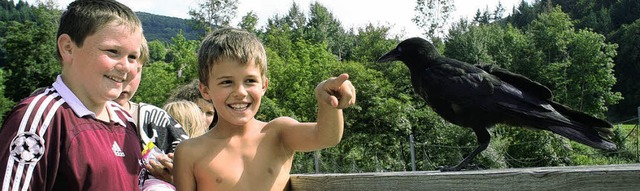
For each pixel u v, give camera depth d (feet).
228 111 7.63
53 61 163.63
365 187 7.82
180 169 7.88
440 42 191.52
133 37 8.14
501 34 192.54
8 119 7.32
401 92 113.80
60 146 7.43
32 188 7.00
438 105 13.79
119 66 7.94
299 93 111.65
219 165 7.64
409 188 7.40
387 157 85.10
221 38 7.73
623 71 232.73
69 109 7.63
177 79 132.57
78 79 7.90
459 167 12.29
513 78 13.14
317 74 113.70
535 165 63.77
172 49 139.13
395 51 14.79
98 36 7.77
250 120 7.98
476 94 12.82
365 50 180.86
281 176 7.93
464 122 13.25
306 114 108.58
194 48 137.90
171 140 12.44
